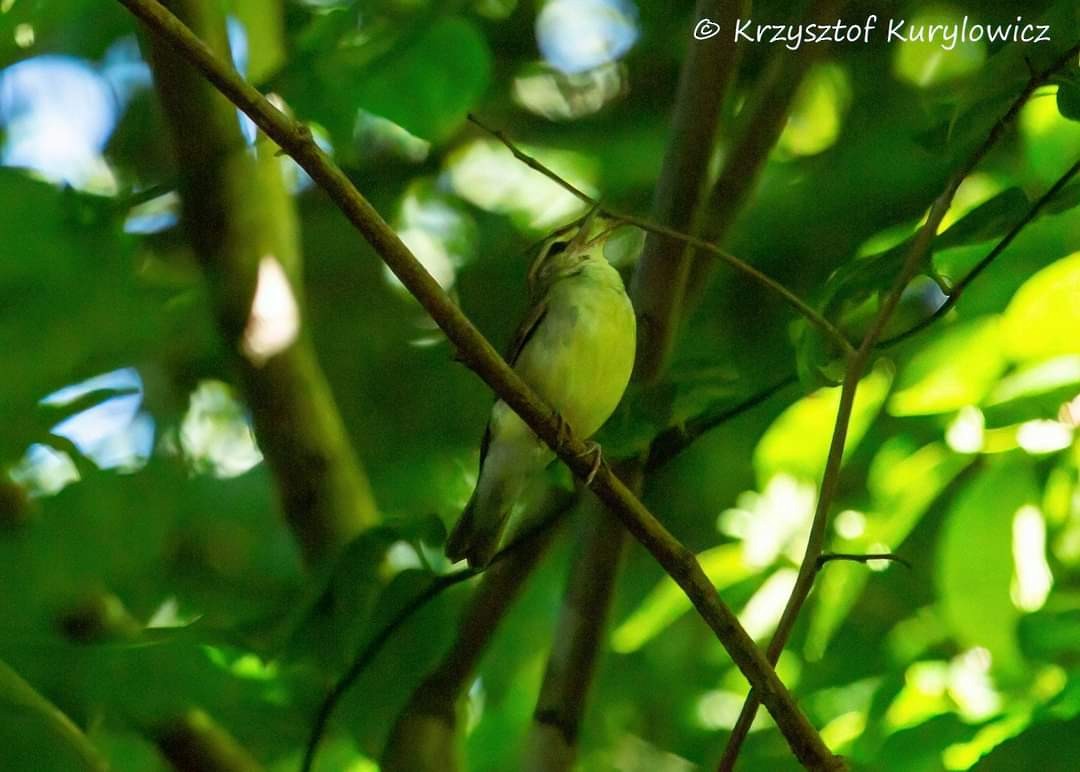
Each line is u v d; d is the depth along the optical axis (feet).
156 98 28.66
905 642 36.52
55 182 25.07
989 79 23.73
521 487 28.94
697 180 27.40
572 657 26.30
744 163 28.73
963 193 38.52
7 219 24.12
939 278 23.59
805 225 42.68
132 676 22.39
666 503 43.50
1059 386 28.25
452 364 47.70
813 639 32.96
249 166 29.19
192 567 36.81
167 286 26.37
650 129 47.57
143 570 25.02
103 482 24.56
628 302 28.45
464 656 26.48
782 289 21.26
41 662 22.21
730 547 33.88
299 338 28.94
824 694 36.65
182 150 28.58
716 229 28.68
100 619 23.98
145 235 36.70
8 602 23.34
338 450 28.60
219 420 42.01
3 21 32.96
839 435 20.58
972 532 28.09
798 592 20.24
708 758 37.83
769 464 33.22
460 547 28.99
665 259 27.76
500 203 49.62
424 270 20.47
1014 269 31.73
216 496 39.06
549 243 31.24
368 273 50.03
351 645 24.49
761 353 30.07
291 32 33.58
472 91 27.78
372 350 48.39
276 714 25.45
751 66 42.19
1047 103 32.60
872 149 42.80
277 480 28.35
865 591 37.32
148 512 24.99
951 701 31.73
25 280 23.86
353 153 32.60
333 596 24.44
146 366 31.86
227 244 28.81
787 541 33.01
